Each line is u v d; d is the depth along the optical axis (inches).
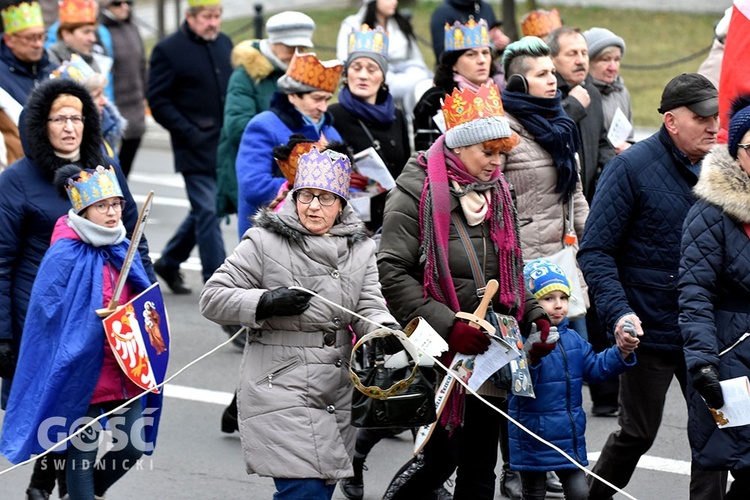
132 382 617.0
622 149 863.1
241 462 749.9
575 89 808.3
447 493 676.1
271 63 904.3
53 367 595.5
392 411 534.3
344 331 558.9
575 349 608.7
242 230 775.7
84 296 605.0
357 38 799.7
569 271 690.8
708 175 569.0
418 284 575.8
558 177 711.7
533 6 1801.2
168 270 1111.6
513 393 568.1
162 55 1065.5
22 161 653.9
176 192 1513.3
